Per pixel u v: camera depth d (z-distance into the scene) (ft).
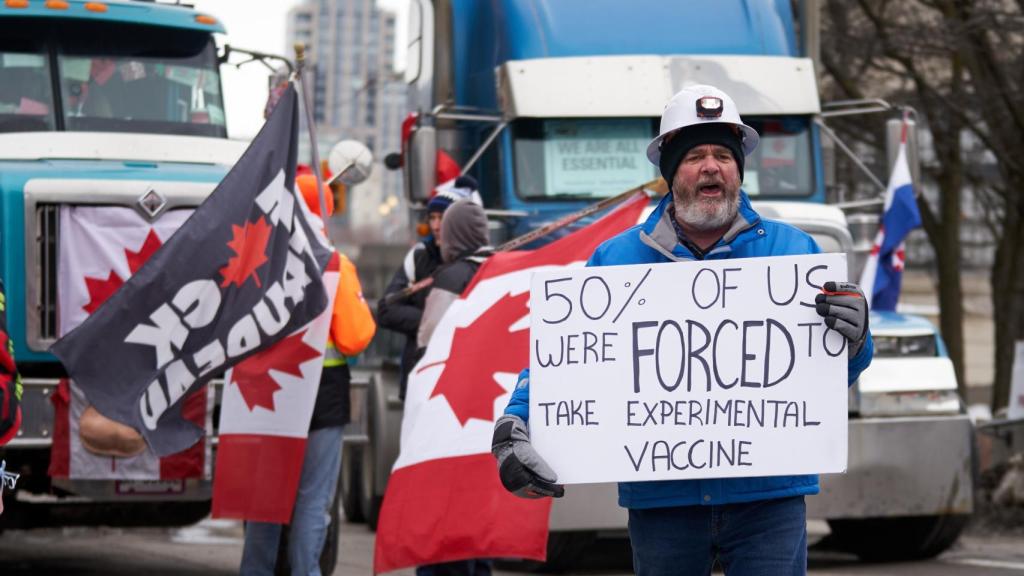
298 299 52.11
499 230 78.07
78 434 58.39
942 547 74.69
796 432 29.68
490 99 81.00
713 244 31.14
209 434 59.47
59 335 61.82
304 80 54.75
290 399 52.60
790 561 30.04
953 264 134.10
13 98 72.02
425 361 50.21
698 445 30.01
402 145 90.63
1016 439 88.69
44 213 61.98
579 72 78.64
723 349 30.09
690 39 80.79
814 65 82.17
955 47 121.80
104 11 73.36
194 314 50.60
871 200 83.25
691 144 30.35
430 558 48.01
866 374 70.95
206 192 63.36
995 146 129.49
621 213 51.21
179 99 74.43
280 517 52.34
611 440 30.32
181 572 72.33
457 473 48.21
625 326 30.48
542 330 30.81
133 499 59.62
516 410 31.35
